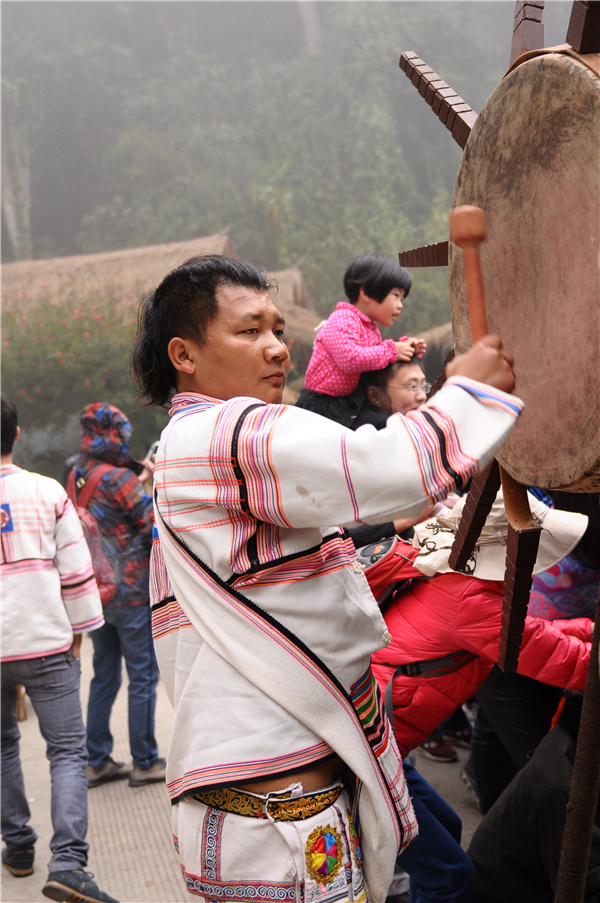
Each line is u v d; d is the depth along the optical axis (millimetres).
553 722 1862
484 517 1443
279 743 1077
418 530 1833
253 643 1082
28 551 2570
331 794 1126
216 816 1099
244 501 1027
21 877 2783
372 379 2588
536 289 1094
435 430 906
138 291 8797
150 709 3398
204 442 1056
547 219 1050
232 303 1165
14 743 2801
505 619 1349
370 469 921
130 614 3309
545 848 1676
